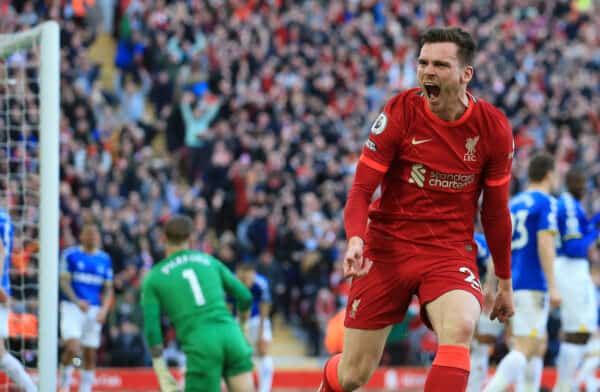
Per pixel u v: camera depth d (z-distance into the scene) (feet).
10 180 43.96
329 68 107.04
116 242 74.84
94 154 87.10
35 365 40.06
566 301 43.96
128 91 99.86
